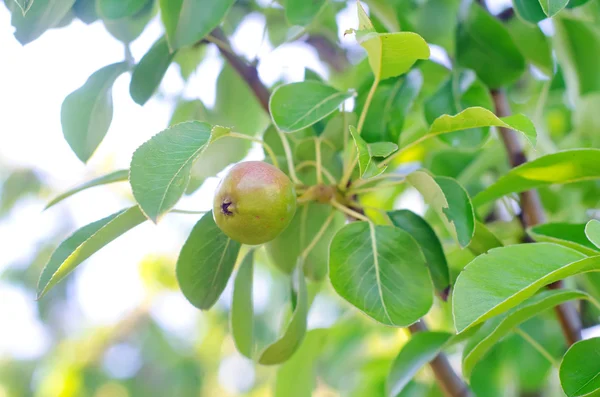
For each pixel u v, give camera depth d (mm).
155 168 534
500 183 604
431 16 709
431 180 567
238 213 556
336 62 802
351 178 629
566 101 782
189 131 544
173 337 1508
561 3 548
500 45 666
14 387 1440
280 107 578
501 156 728
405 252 571
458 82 667
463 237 568
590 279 650
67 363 1424
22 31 617
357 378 848
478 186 729
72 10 645
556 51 716
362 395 783
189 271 599
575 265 519
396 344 884
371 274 567
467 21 669
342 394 866
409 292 563
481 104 688
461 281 521
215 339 1504
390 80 659
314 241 603
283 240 642
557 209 736
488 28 665
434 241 601
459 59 670
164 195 529
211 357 1506
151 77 638
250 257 620
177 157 536
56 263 573
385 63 572
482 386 739
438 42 712
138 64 636
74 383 1403
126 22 655
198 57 710
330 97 583
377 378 780
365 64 718
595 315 721
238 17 718
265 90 676
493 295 519
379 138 642
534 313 573
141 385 1422
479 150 747
